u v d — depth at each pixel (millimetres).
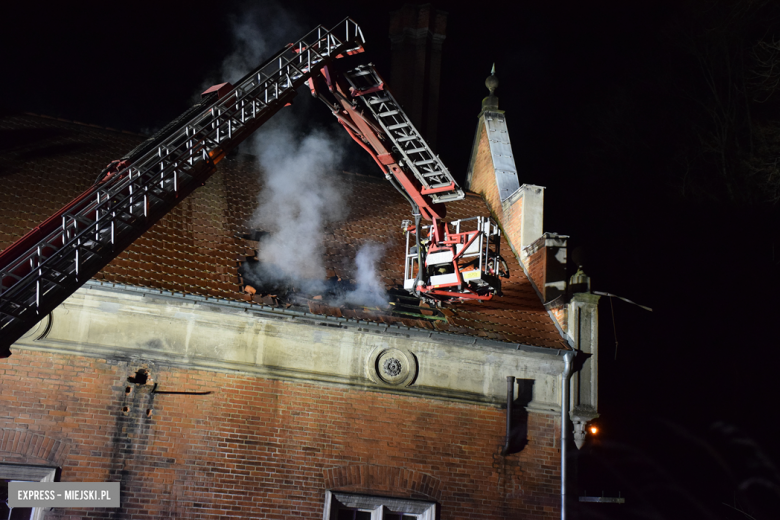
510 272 15695
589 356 13672
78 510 10758
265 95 11812
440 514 12336
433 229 12820
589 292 13914
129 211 9477
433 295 12883
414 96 21656
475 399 12953
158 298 11719
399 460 12344
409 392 12672
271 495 11609
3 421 10758
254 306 12031
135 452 11203
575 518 12922
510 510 12688
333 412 12234
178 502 11203
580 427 13320
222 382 11867
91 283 11273
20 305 8234
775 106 19516
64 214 8922
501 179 18125
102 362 11406
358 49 12664
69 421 11039
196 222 14133
